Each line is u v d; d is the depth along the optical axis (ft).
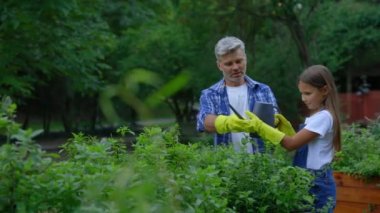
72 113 77.41
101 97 5.84
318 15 62.03
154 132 10.89
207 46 65.92
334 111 13.69
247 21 63.46
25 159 7.86
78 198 8.07
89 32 41.68
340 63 76.28
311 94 13.75
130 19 58.23
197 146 12.84
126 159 10.18
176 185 7.75
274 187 11.85
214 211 9.22
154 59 67.87
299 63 66.74
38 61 39.50
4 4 35.86
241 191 11.77
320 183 13.42
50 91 73.26
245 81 16.28
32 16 36.09
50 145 61.21
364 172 17.29
